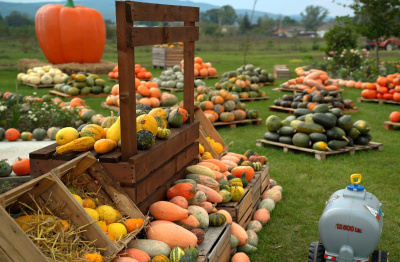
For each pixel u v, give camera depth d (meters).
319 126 7.86
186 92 4.91
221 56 37.53
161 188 4.01
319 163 7.43
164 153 3.98
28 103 10.58
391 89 14.01
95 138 3.72
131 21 3.24
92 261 2.67
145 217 3.34
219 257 3.53
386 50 45.75
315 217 5.14
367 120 11.35
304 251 4.31
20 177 5.73
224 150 6.51
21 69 22.28
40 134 8.18
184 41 4.51
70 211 2.86
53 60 22.50
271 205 5.29
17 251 2.37
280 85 17.14
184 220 3.60
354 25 22.27
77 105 10.72
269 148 8.48
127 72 3.24
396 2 20.28
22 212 2.91
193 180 4.27
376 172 6.95
